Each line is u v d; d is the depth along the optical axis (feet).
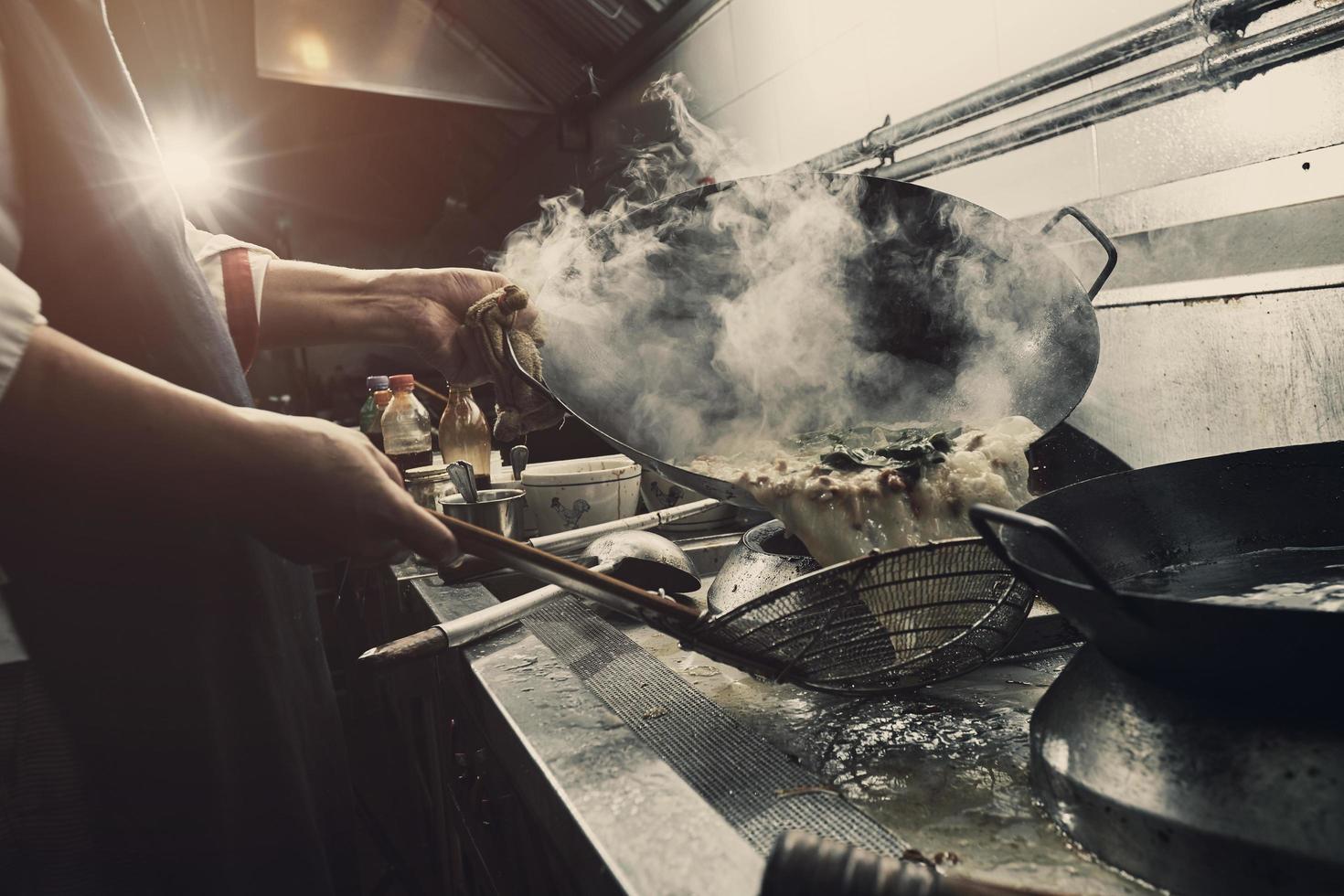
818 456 3.43
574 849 2.01
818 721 2.74
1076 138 4.73
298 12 10.59
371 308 4.36
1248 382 3.81
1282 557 2.57
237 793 3.13
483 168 15.66
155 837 2.95
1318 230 3.44
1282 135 3.60
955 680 2.97
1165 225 4.13
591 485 5.22
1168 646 1.70
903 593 2.35
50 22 2.97
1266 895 1.57
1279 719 1.67
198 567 3.00
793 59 7.65
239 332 4.09
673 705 2.74
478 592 4.21
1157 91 3.90
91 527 2.80
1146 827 1.72
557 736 2.45
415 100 11.96
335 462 2.37
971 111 4.99
